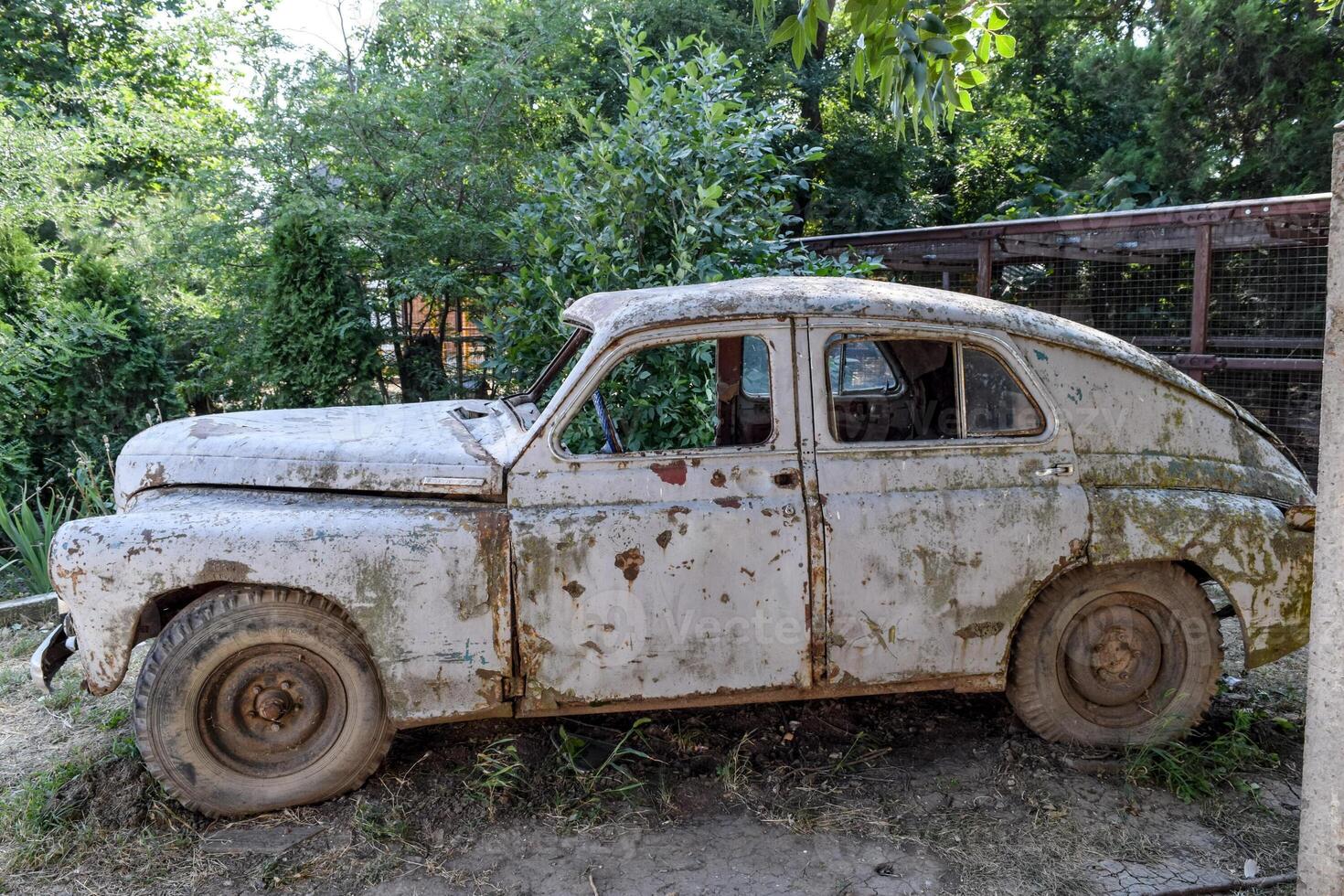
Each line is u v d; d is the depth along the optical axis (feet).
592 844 10.44
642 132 19.84
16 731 13.55
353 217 26.40
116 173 49.55
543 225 21.85
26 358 22.36
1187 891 9.52
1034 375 11.66
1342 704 7.14
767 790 11.48
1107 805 11.05
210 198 30.22
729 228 19.45
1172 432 12.07
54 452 24.38
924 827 10.69
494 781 11.23
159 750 10.62
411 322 30.12
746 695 11.26
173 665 10.55
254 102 30.14
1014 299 27.84
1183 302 25.48
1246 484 12.24
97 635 10.40
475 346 29.68
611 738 12.72
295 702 11.02
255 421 13.03
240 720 10.93
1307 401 23.29
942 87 12.89
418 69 30.81
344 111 28.58
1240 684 14.47
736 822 10.85
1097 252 25.03
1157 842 10.39
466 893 9.61
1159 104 40.11
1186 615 12.01
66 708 14.28
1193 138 39.14
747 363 12.29
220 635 10.61
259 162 29.01
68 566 10.35
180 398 29.35
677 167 19.47
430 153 27.96
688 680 11.09
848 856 10.18
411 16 31.42
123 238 34.55
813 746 12.59
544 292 19.88
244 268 29.81
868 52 12.73
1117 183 38.37
